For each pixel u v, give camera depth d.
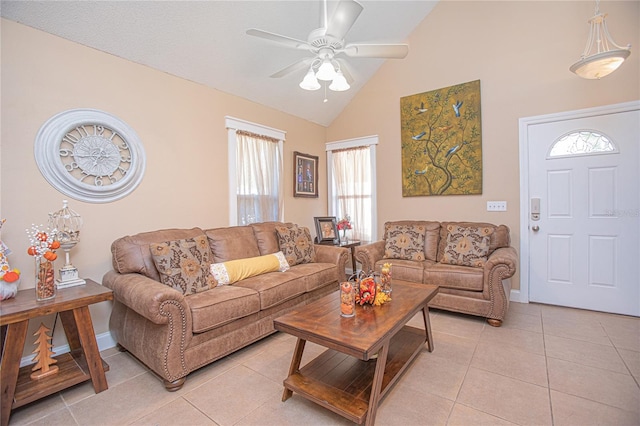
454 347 2.47
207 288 2.51
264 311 2.61
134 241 2.48
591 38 3.11
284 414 1.74
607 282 3.13
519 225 3.53
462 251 3.32
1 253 1.94
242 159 3.73
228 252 3.02
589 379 1.98
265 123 4.05
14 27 2.14
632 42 2.93
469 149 3.81
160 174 2.96
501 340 2.58
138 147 2.79
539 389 1.89
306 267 3.32
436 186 4.07
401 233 3.87
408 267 3.35
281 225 3.65
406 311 1.98
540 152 3.41
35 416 1.75
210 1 2.64
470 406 1.76
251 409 1.78
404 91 4.32
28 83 2.20
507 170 3.59
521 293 3.53
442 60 3.99
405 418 1.67
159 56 2.84
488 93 3.69
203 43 2.95
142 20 2.52
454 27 3.90
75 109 2.42
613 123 3.05
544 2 3.36
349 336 1.61
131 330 2.24
